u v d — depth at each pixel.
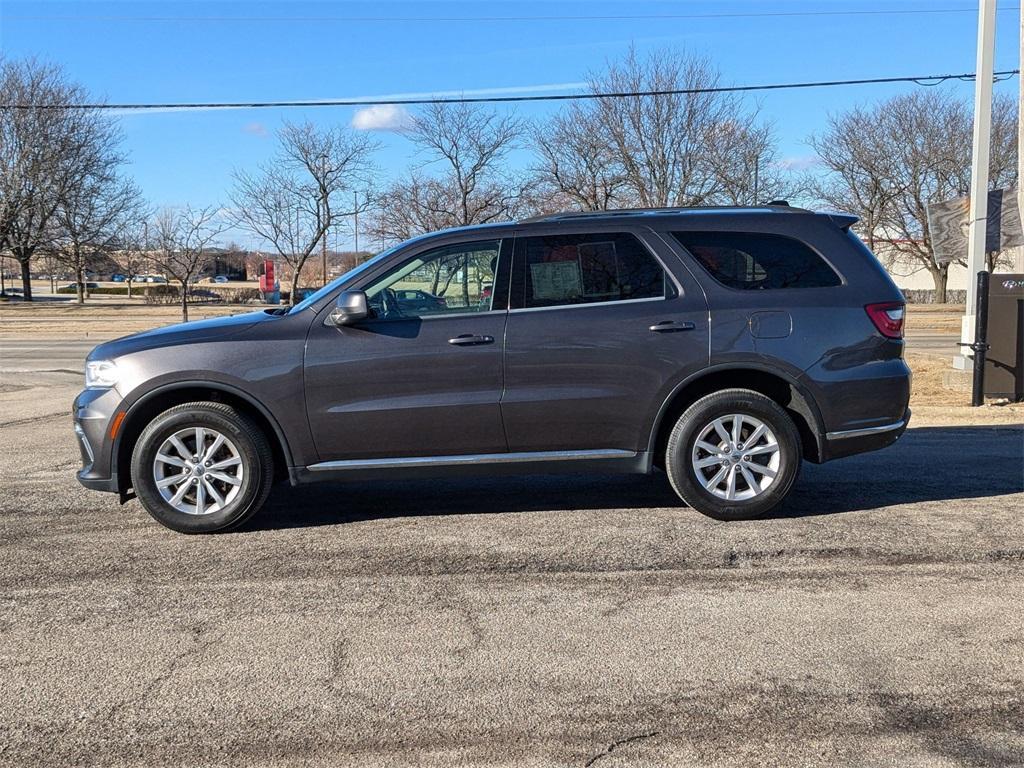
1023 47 11.53
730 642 3.93
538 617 4.22
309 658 3.82
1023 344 10.94
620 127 35.78
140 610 4.36
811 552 5.05
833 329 5.61
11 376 16.66
